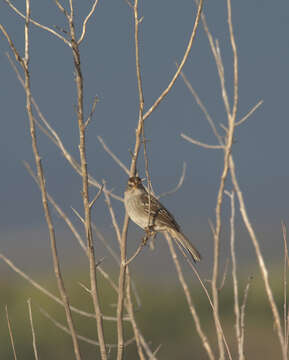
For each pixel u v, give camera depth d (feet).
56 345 68.90
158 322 75.15
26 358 67.97
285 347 25.43
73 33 26.99
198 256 35.35
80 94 26.96
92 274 27.99
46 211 27.48
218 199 25.98
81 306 72.23
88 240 27.94
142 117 27.86
